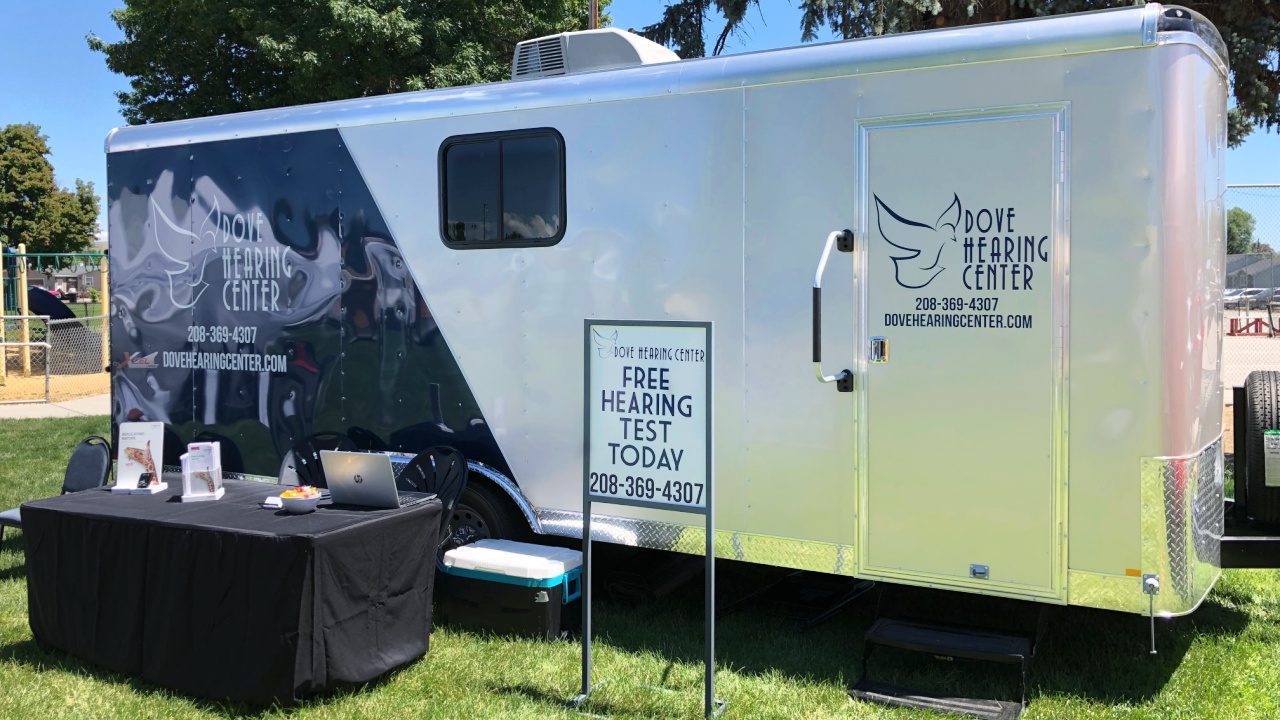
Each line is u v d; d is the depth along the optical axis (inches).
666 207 164.6
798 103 152.9
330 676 139.5
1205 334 141.3
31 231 1549.0
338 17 533.3
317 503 154.8
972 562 143.3
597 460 143.6
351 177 194.7
